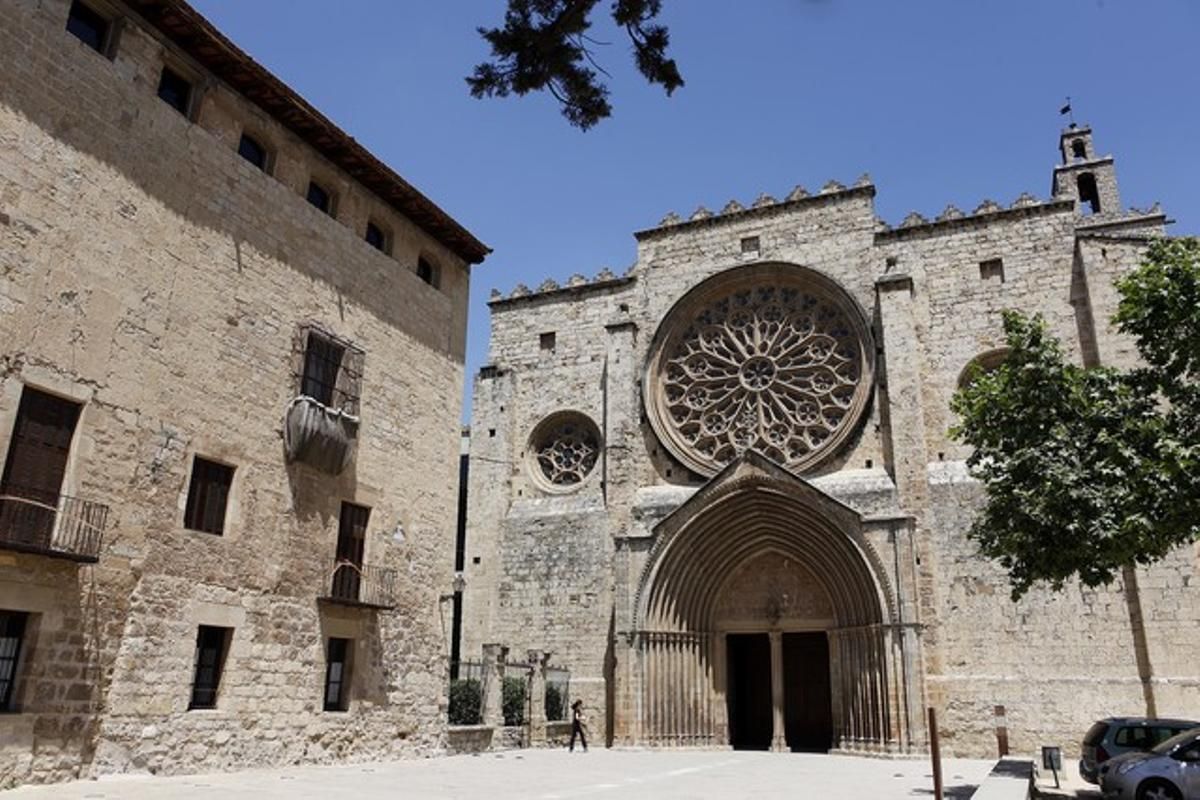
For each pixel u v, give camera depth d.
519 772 21.09
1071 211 31.92
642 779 20.36
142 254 18.09
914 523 29.22
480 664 31.91
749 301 36.16
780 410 34.09
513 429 38.41
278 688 19.91
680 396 36.06
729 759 27.06
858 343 33.47
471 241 28.59
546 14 11.19
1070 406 18.16
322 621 21.38
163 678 17.34
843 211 35.16
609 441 35.41
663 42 11.18
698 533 32.16
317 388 22.33
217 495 19.31
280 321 21.45
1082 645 27.47
